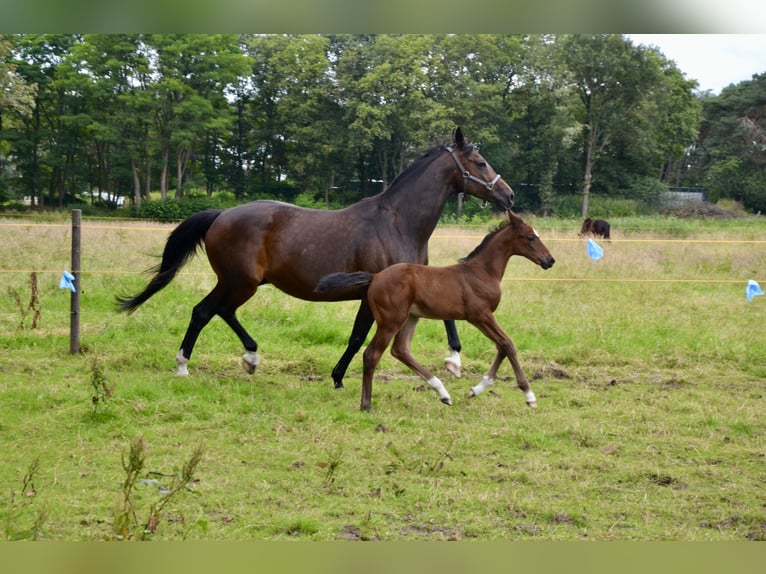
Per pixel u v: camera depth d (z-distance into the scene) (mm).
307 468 5684
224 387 7688
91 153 58281
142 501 4984
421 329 10430
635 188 61406
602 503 5211
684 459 6172
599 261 15516
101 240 15820
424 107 52688
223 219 8156
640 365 9273
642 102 59188
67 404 6949
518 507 5043
